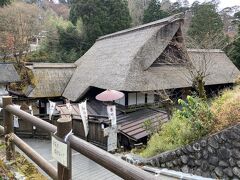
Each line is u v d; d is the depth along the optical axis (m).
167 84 12.23
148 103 12.51
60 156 1.88
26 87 16.92
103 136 9.34
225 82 15.19
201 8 20.61
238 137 4.35
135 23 28.56
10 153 3.17
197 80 8.84
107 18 24.41
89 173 6.29
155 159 5.83
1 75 14.28
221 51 17.75
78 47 25.42
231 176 4.47
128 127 10.00
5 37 21.39
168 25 12.97
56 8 38.47
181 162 5.30
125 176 1.22
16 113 2.83
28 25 22.70
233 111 5.12
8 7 23.39
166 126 7.14
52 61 23.75
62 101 16.44
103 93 9.83
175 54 13.80
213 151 4.75
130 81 11.42
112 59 14.12
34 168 3.12
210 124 5.32
